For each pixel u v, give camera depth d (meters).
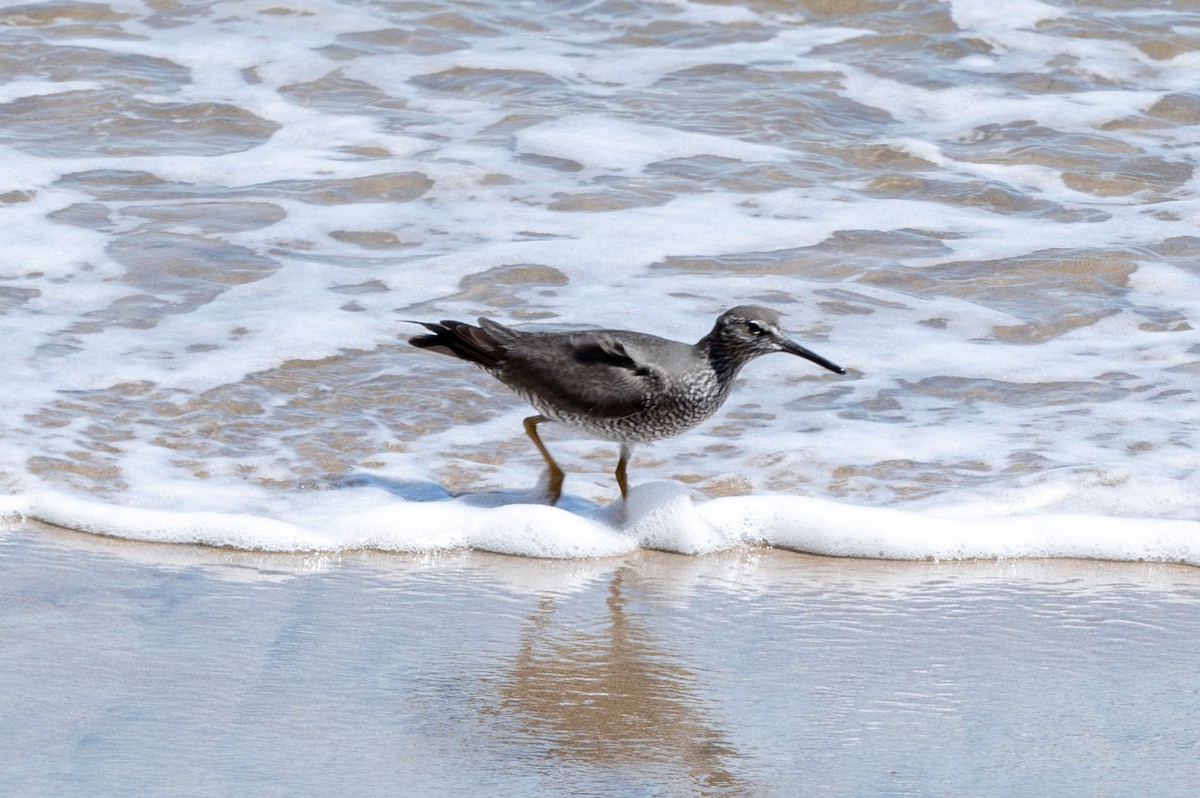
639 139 21.28
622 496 12.23
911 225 18.88
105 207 18.53
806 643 10.02
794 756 8.40
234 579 10.71
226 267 17.02
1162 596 10.94
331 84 23.03
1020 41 24.91
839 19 25.66
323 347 15.13
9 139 20.53
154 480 12.24
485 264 17.33
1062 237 18.53
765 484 12.73
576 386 11.84
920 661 9.77
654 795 7.88
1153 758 8.46
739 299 16.67
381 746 8.34
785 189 19.89
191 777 7.86
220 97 22.34
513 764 8.17
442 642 9.84
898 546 11.63
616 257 17.64
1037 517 11.88
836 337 15.91
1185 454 13.11
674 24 25.55
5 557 10.80
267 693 8.95
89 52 23.61
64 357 14.55
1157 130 22.16
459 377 14.77
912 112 22.61
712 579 11.16
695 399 11.94
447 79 23.38
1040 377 14.95
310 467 12.70
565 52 24.53
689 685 9.31
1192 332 16.00
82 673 9.05
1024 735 8.72
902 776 8.18
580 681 9.32
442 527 11.62
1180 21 25.70
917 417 14.09
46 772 7.83
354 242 18.00
